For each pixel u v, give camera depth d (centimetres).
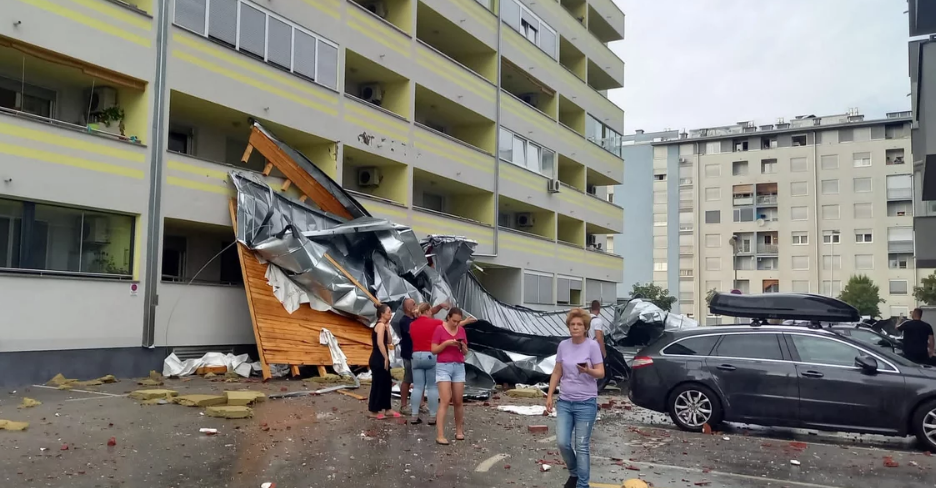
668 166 7600
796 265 7069
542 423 1118
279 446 846
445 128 2838
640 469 815
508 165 2880
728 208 7350
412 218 2308
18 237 1303
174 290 1532
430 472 758
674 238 7488
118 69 1443
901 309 6706
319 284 1595
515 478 750
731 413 1059
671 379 1095
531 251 3019
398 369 1603
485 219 2777
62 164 1336
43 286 1297
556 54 3312
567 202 3356
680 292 7388
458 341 916
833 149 7069
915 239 1858
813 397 1016
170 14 1546
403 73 2291
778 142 7262
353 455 820
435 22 2544
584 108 3572
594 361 678
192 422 960
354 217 1928
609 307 2280
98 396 1158
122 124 1512
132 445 818
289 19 1848
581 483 668
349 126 2042
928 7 1399
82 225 1398
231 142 1912
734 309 1323
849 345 1035
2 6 1262
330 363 1556
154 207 1491
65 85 1520
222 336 1636
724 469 820
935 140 1318
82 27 1384
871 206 6894
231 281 1888
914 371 987
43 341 1293
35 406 1044
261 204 1638
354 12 2081
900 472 818
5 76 1434
